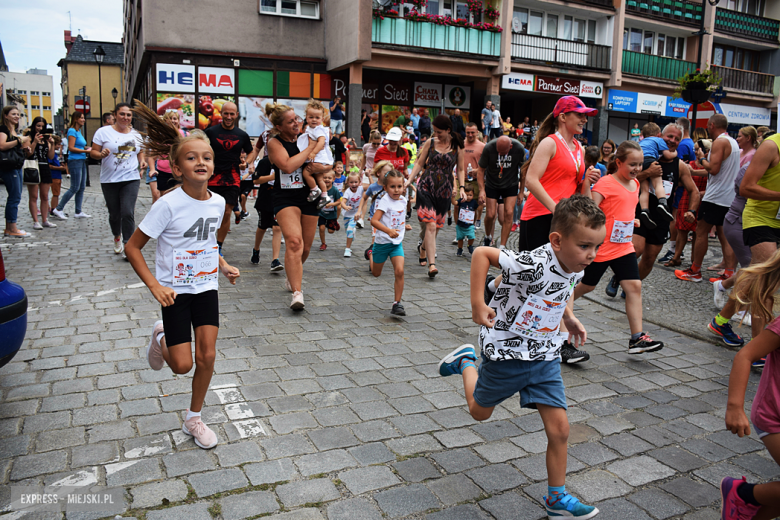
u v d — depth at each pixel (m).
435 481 2.89
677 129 6.95
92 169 28.92
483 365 2.77
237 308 5.75
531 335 2.62
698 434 3.58
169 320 3.06
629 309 4.81
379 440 3.28
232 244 9.25
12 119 8.85
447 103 25.55
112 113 9.93
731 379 2.29
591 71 27.25
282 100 21.89
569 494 2.59
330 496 2.72
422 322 5.63
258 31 21.14
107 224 10.74
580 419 3.72
